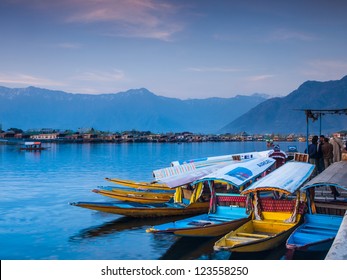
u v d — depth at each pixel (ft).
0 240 57.98
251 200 53.93
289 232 48.06
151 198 73.72
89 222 67.82
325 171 58.49
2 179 132.67
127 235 59.36
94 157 250.16
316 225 50.47
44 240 57.67
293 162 68.18
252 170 63.46
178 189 71.77
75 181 127.03
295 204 50.49
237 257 45.50
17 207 82.38
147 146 461.37
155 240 56.70
